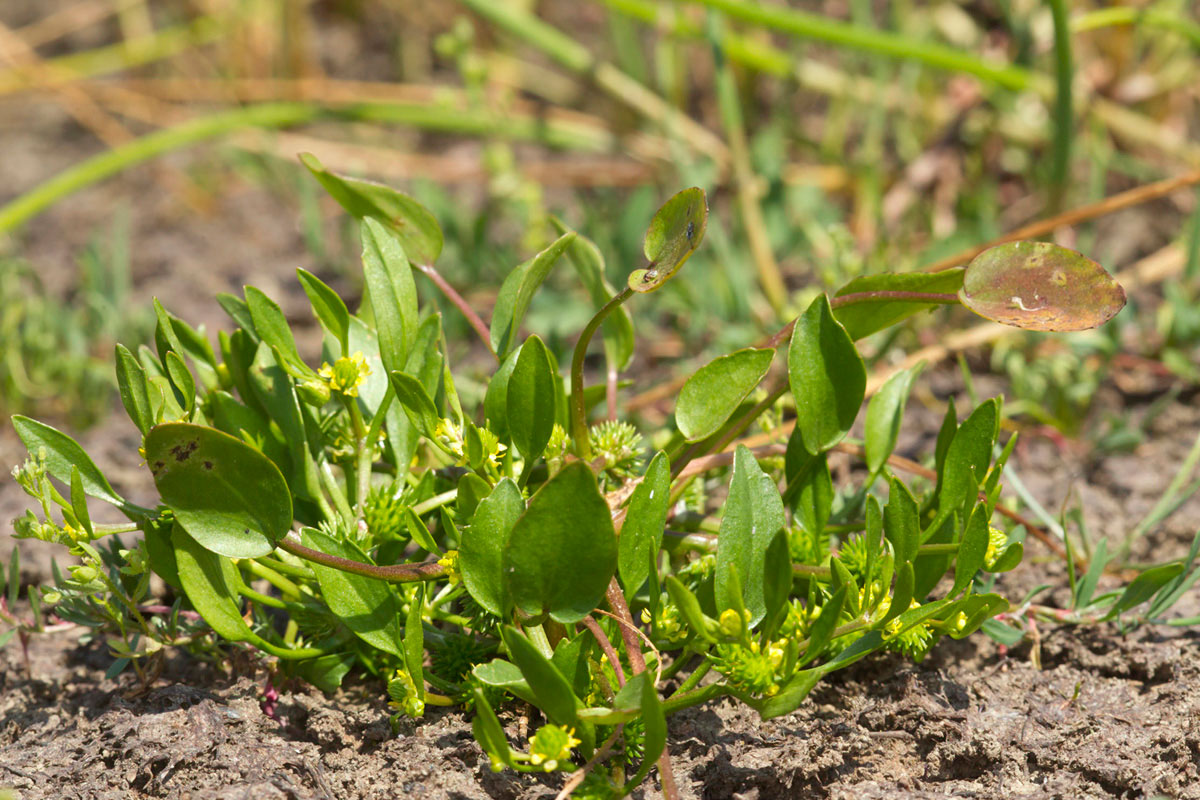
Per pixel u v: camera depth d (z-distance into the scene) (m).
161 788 0.67
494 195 0.89
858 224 0.88
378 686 0.68
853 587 0.67
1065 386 0.75
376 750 0.67
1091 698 0.68
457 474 0.69
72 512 0.67
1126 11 0.79
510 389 0.66
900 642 0.67
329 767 0.67
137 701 0.68
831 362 0.67
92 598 0.67
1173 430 0.76
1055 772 0.67
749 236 0.80
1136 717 0.68
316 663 0.68
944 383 0.78
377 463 0.69
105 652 0.70
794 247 0.83
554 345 0.77
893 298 0.67
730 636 0.65
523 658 0.64
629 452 0.68
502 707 0.67
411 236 0.69
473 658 0.67
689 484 0.69
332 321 0.67
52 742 0.68
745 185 0.80
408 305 0.67
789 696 0.65
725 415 0.67
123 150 0.88
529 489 0.68
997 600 0.66
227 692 0.68
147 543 0.67
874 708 0.68
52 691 0.69
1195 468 0.74
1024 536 0.71
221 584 0.66
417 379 0.67
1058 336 0.76
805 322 0.67
